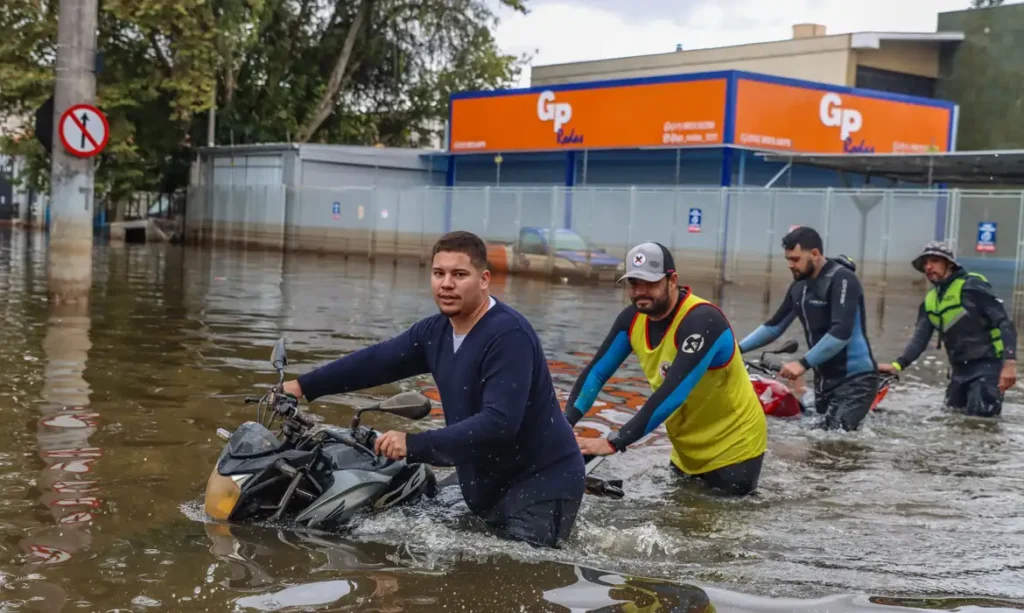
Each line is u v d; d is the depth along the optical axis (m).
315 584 3.95
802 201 22.30
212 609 3.67
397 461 5.10
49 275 12.74
